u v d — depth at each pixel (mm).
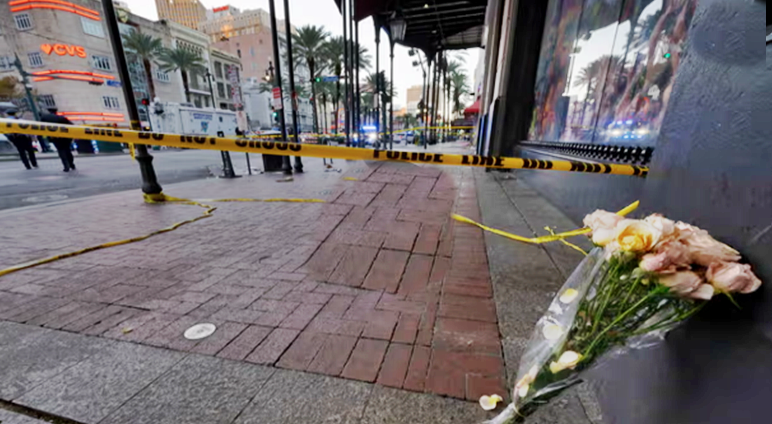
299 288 2307
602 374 1172
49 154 18391
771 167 737
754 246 778
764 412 732
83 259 2926
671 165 1179
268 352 1662
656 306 769
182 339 1781
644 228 714
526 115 6926
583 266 936
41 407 1360
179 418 1301
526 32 6461
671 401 950
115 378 1512
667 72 2396
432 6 12070
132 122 5109
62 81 35781
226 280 2477
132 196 6055
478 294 2043
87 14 36750
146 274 2609
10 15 33750
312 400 1374
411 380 1464
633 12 2949
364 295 2123
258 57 76562
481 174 6957
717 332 846
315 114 25062
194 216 4465
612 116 3225
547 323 947
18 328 1900
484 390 1404
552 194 4367
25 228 3902
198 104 55031
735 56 899
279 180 8008
